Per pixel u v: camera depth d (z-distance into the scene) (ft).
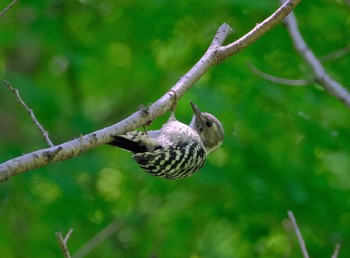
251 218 51.75
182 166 32.04
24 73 58.34
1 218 52.26
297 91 51.98
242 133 52.95
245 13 51.55
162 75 56.44
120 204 55.42
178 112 51.11
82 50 54.03
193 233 54.80
